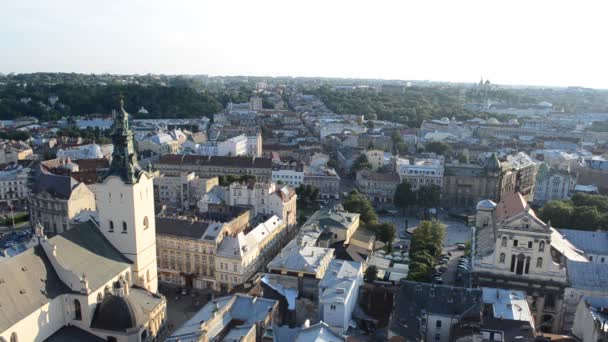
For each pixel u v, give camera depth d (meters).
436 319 133.00
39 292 117.38
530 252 157.75
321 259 162.12
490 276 161.62
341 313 130.75
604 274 158.12
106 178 141.00
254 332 117.56
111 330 121.75
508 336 117.69
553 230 197.12
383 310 146.50
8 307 109.06
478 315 130.25
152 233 154.25
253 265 188.25
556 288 156.88
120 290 125.56
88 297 122.25
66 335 120.50
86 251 134.50
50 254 124.38
